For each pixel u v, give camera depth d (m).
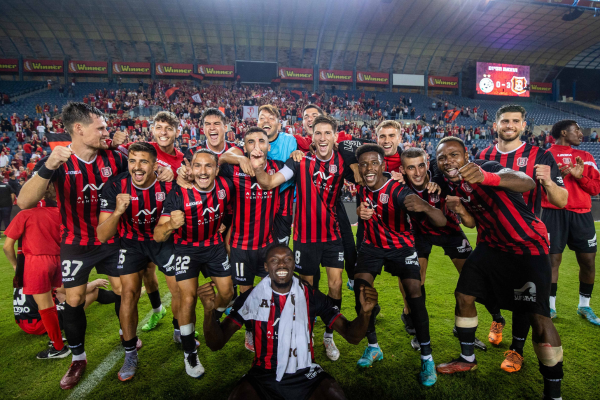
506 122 2.69
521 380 2.37
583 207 3.25
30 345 2.95
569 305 3.70
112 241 2.71
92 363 2.64
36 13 21.83
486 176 2.02
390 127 3.28
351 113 20.91
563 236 3.33
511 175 2.10
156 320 3.25
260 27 24.28
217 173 2.63
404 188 2.52
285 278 1.92
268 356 1.97
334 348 2.68
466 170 1.99
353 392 2.24
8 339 3.06
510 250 2.31
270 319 1.96
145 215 2.65
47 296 2.71
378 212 2.59
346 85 28.06
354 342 1.94
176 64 25.30
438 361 2.60
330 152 2.87
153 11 22.34
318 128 2.77
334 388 1.86
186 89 23.33
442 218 2.46
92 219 2.64
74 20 22.77
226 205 2.72
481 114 26.17
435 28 24.94
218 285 2.73
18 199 2.32
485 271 2.42
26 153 12.87
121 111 17.98
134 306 2.57
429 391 2.25
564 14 21.58
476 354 2.73
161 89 23.30
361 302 1.86
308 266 2.97
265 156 2.65
